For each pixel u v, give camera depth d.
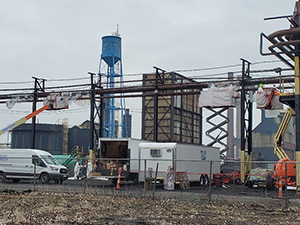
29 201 20.45
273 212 17.97
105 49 70.69
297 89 32.16
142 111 55.28
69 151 75.56
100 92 47.09
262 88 36.88
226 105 39.50
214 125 47.44
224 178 38.47
